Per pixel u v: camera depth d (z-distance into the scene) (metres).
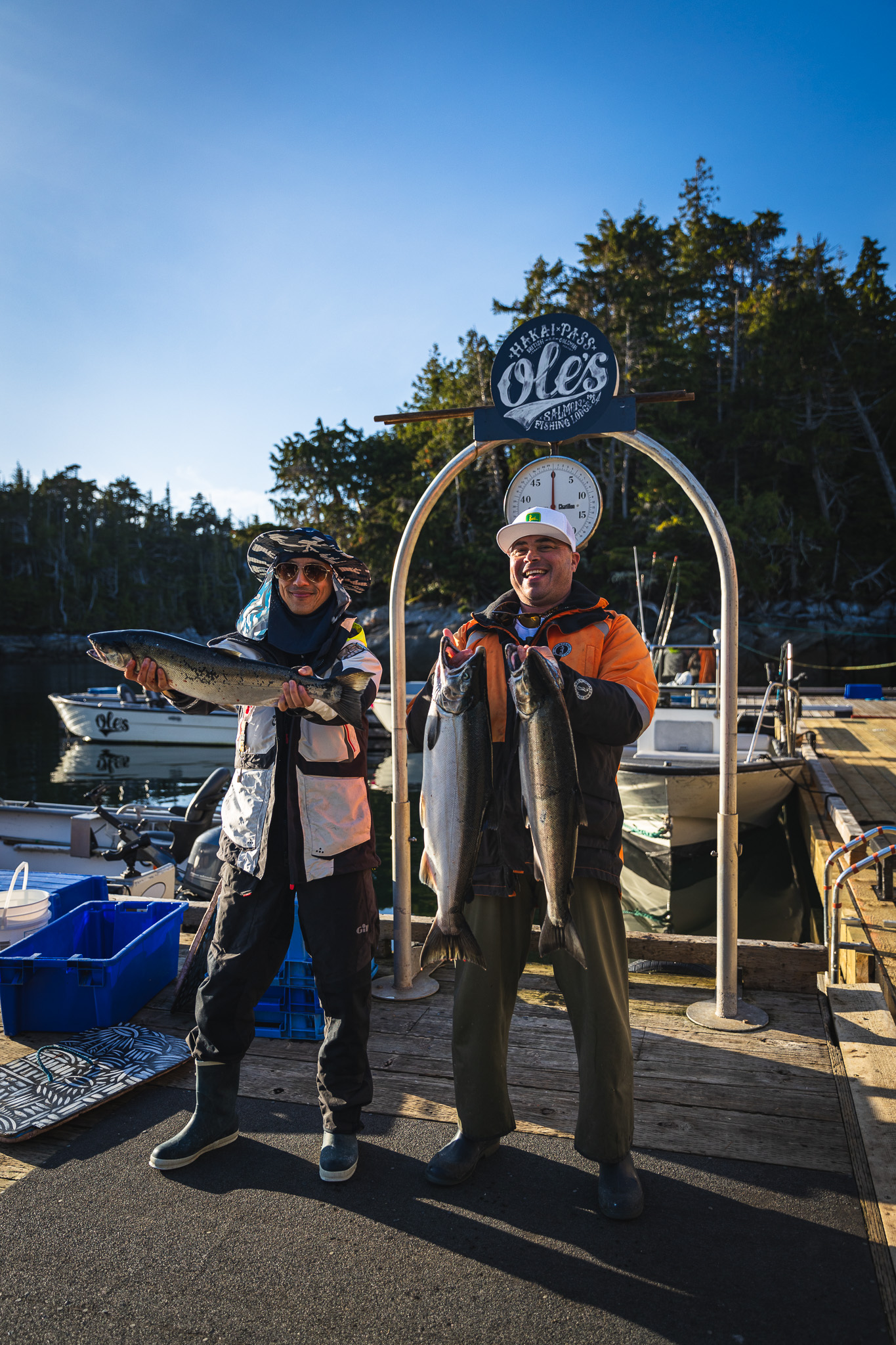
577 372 3.85
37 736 25.36
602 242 46.81
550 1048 3.45
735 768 3.63
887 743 14.65
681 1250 2.23
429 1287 2.08
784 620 42.34
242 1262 2.17
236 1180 2.53
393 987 4.03
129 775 18.38
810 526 43.34
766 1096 3.02
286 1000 3.57
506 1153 2.71
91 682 54.75
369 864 2.74
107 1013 3.53
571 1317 1.99
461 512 48.25
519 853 2.59
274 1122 2.89
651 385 44.09
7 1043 3.46
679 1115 2.90
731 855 3.62
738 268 56.97
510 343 3.99
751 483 46.72
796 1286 2.09
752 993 3.99
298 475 52.56
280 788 2.70
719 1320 1.98
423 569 49.56
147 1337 1.93
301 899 2.68
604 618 2.66
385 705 21.83
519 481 4.05
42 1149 2.70
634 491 46.75
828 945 4.31
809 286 51.12
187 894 6.26
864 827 8.39
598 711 2.40
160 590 116.00
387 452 52.12
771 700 19.09
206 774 18.48
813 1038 3.48
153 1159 2.57
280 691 2.51
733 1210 2.40
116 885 5.45
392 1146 2.75
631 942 4.34
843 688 25.05
